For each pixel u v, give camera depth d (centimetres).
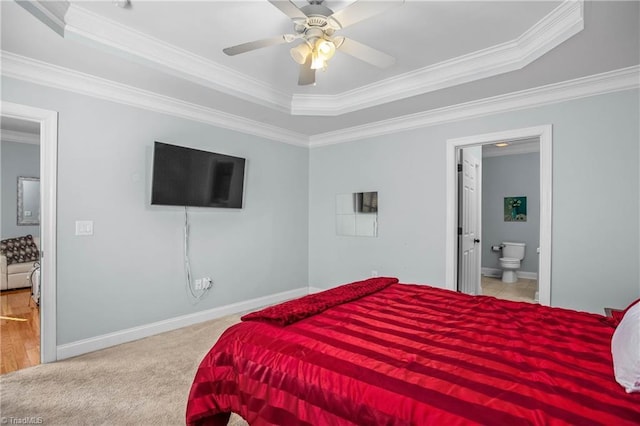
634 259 268
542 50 237
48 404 206
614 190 276
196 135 358
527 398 106
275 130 435
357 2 172
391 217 406
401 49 268
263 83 337
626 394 107
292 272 466
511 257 630
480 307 208
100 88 289
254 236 418
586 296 287
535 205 621
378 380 122
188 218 354
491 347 146
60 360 268
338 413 120
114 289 300
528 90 304
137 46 251
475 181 452
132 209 312
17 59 244
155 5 212
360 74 316
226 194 378
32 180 573
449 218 361
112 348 293
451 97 325
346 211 449
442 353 141
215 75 303
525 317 188
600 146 281
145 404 206
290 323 178
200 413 158
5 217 548
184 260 351
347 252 448
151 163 324
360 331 167
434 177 372
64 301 271
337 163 459
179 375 243
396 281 290
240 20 229
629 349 115
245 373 152
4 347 295
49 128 264
